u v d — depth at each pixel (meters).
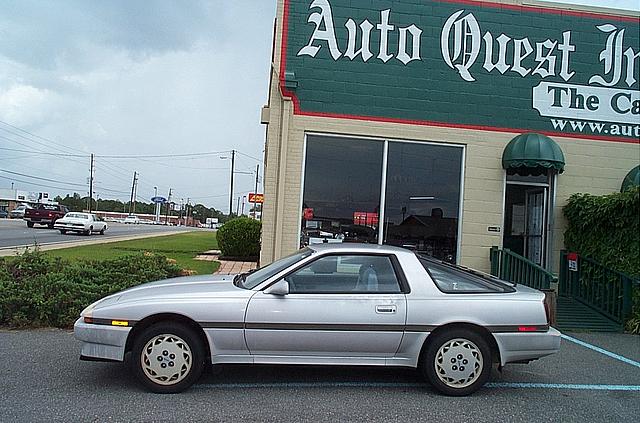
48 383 5.35
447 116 10.88
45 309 7.64
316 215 10.54
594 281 9.80
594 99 11.28
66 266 8.95
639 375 6.32
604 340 8.23
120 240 27.39
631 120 11.35
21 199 88.00
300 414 4.73
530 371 6.37
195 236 39.78
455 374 5.34
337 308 5.27
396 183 10.73
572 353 7.35
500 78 11.06
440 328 5.38
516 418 4.81
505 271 10.02
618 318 9.05
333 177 10.61
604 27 11.40
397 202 10.73
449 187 10.86
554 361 6.88
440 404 5.12
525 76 11.13
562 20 11.30
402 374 6.04
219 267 14.75
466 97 10.95
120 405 4.80
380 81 10.77
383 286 5.42
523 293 5.65
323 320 5.23
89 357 5.15
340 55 10.71
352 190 10.64
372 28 10.80
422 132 10.80
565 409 5.08
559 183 11.09
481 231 10.84
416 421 4.67
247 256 18.11
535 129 11.10
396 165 10.76
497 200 10.90
